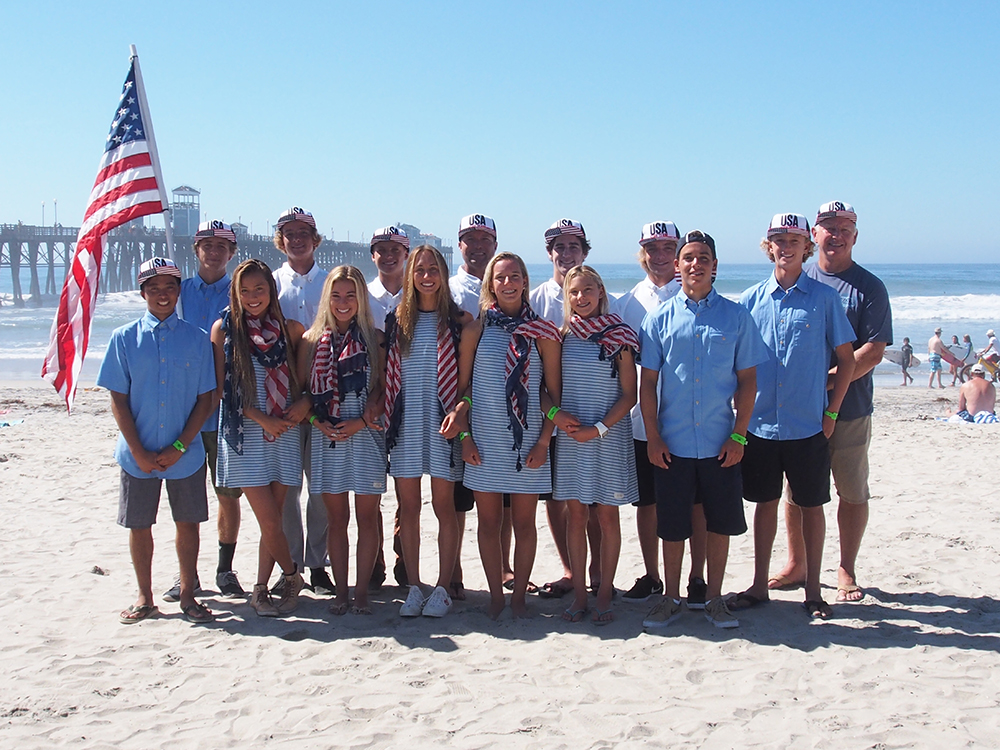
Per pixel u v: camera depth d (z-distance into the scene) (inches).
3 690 152.1
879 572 222.8
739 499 178.4
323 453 189.6
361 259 2488.9
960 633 177.9
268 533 186.9
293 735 135.6
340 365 184.9
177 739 134.4
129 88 232.1
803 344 182.4
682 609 193.8
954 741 131.7
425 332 185.8
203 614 188.1
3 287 2623.0
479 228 209.5
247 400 182.4
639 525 204.5
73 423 511.8
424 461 186.5
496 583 189.0
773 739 132.9
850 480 199.6
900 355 850.1
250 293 180.9
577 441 182.2
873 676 156.1
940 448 430.3
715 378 176.1
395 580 218.5
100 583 217.0
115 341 180.4
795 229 182.7
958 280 2970.0
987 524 273.7
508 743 132.4
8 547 251.1
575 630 181.5
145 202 229.9
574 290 181.5
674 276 206.2
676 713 142.1
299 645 173.9
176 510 186.4
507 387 179.3
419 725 138.3
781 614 190.1
